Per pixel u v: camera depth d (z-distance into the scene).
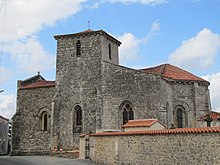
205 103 40.41
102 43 41.25
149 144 23.03
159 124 30.77
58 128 40.34
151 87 36.66
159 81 36.38
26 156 39.88
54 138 40.12
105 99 38.66
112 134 27.20
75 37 42.34
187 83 40.09
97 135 29.70
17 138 43.78
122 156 25.70
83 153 32.38
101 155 28.59
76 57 41.72
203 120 37.59
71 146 39.38
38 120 43.84
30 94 44.97
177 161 20.42
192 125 39.22
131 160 24.67
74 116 40.22
